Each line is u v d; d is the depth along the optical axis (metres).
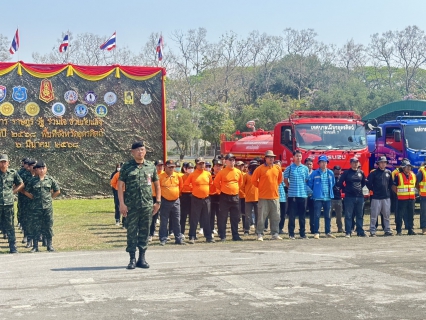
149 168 7.74
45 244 10.66
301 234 11.73
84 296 6.25
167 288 6.59
